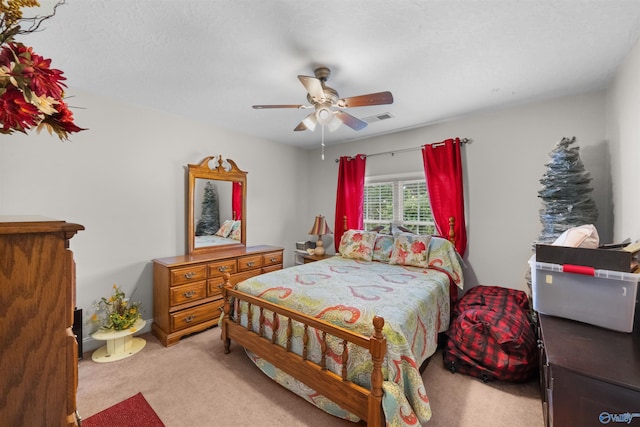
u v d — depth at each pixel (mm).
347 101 1973
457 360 2121
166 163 3018
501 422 1613
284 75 2154
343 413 1626
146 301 2879
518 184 2803
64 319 619
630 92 1802
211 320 2902
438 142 3322
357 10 1443
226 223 3525
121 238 2701
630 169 1803
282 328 1942
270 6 1415
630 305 1252
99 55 1871
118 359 2295
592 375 956
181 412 1704
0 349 554
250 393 1888
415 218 3557
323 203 4586
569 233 1617
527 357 1926
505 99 2613
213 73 2125
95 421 1623
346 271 2734
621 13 1454
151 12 1451
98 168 2543
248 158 3852
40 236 594
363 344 1433
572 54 1851
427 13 1465
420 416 1413
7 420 564
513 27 1577
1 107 652
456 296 2963
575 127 2502
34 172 2225
